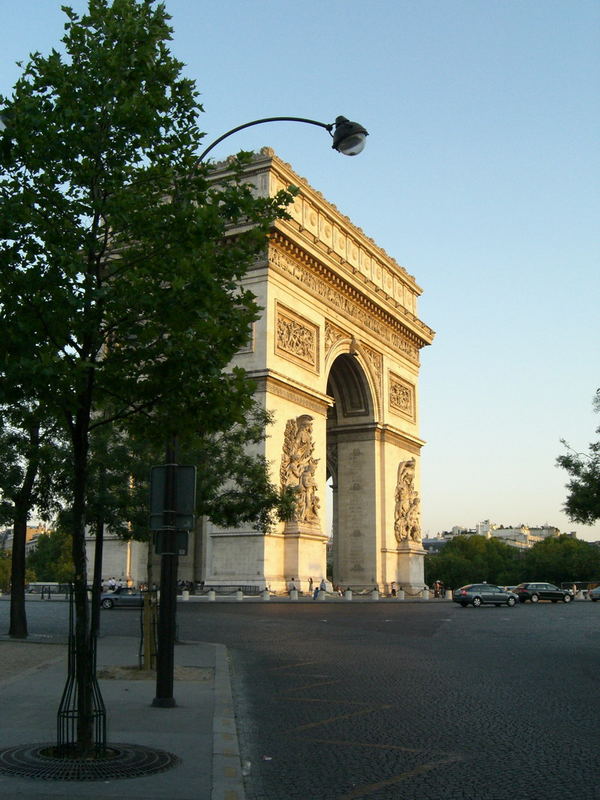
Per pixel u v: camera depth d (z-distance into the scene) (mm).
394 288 125312
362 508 112438
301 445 92562
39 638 48500
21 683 27484
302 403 94625
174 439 23781
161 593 23500
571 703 24906
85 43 19906
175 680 28406
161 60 20391
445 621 63562
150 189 20406
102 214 19359
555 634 52656
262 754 17938
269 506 51312
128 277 18531
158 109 20062
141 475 46594
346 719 22172
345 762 17250
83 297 18234
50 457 44594
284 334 93000
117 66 19406
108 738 18453
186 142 20703
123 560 91125
